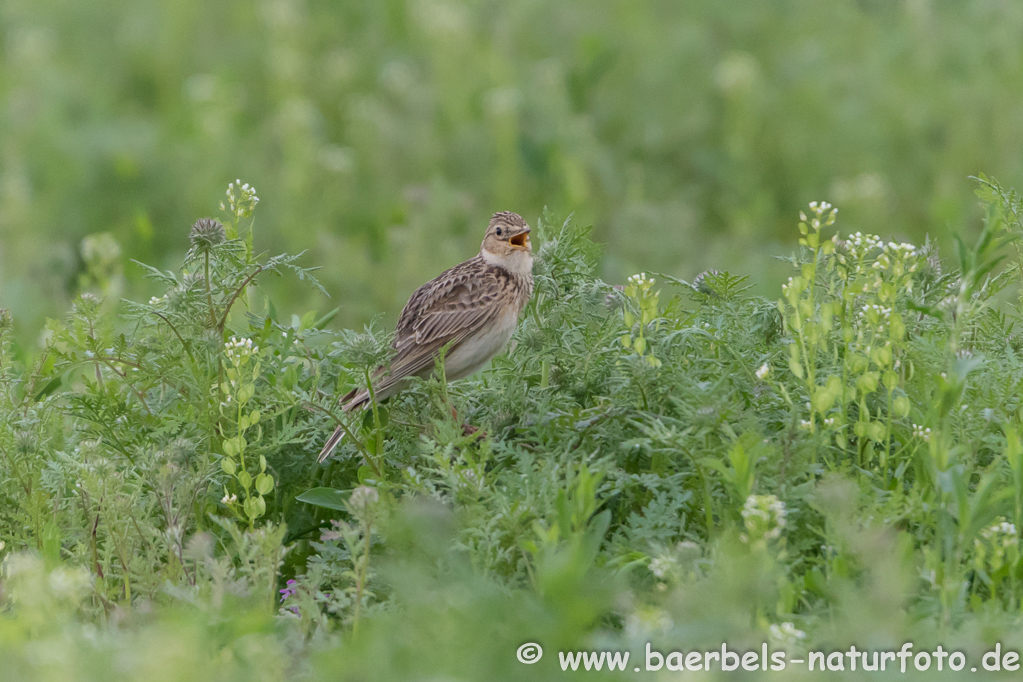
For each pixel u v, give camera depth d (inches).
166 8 1198.9
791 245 851.4
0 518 379.9
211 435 380.8
